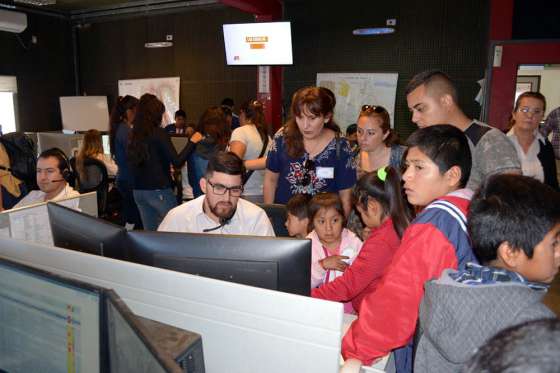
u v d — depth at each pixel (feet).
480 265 2.79
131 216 12.82
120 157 12.23
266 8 16.83
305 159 7.47
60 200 5.88
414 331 3.45
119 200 14.76
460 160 3.61
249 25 16.53
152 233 3.60
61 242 4.23
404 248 3.44
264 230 5.69
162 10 22.43
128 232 3.66
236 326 2.68
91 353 2.75
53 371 3.04
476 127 5.07
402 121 16.37
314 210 5.76
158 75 23.32
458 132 3.72
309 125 6.98
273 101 17.99
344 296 4.74
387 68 16.39
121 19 23.90
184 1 21.56
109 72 24.99
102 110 24.66
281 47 16.55
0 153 9.48
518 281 2.52
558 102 14.87
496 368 1.32
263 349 2.63
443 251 3.28
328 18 17.10
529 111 9.35
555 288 10.95
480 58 14.78
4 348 3.34
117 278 3.04
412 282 3.34
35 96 24.36
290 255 3.35
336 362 2.48
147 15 22.95
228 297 2.68
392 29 15.99
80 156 13.29
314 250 5.87
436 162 3.59
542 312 2.35
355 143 12.49
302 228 6.23
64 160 7.30
